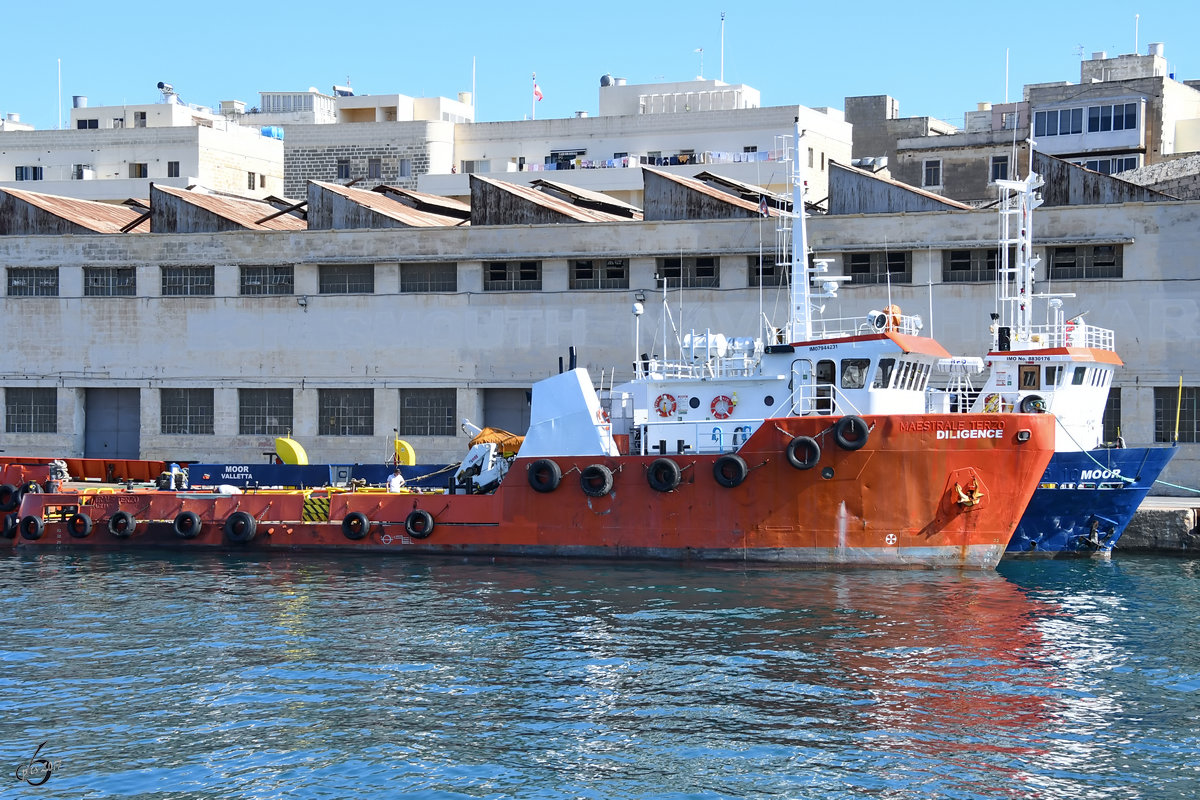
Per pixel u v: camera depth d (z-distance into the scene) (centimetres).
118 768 1678
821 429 2839
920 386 3044
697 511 2944
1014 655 2200
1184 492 3922
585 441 3080
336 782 1636
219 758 1712
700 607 2536
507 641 2283
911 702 1936
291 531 3300
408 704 1928
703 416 3070
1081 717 1875
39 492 3588
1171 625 2423
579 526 3044
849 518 2855
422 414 4653
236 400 4775
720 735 1795
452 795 1596
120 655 2202
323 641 2295
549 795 1598
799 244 3106
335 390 4712
